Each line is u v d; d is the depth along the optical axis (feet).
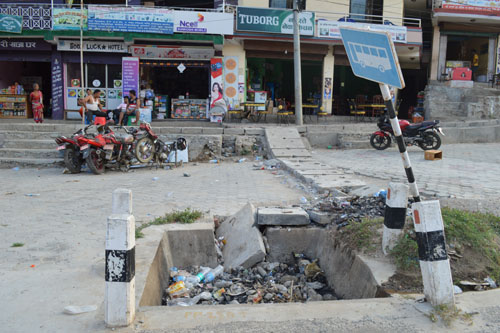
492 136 49.39
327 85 64.39
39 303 11.45
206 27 56.49
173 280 16.08
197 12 56.39
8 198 25.38
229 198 24.32
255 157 42.16
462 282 12.97
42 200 24.84
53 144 41.75
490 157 38.06
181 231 17.70
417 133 41.24
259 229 19.13
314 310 11.29
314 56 63.21
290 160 37.27
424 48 74.90
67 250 15.93
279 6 63.26
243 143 43.09
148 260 14.20
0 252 15.62
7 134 43.06
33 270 13.85
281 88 71.72
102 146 34.45
